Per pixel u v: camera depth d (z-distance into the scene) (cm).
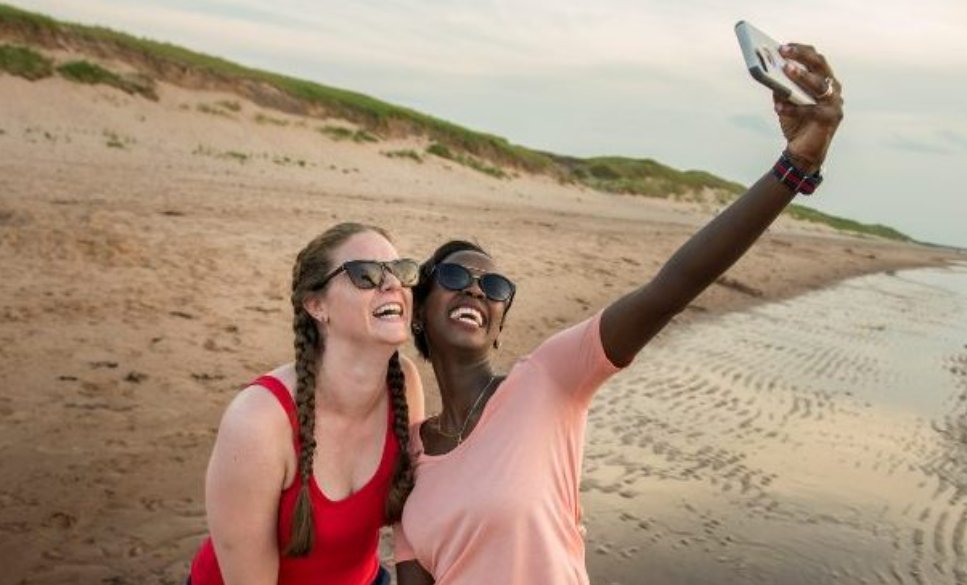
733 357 1112
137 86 2844
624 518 572
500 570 217
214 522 232
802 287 2089
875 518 629
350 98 3844
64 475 506
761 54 186
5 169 1581
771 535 576
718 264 214
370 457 244
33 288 845
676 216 4850
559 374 229
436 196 2859
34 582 405
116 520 468
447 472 232
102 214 1225
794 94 191
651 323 219
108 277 925
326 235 240
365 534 247
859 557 560
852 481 703
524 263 1497
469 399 250
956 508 672
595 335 224
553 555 218
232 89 3216
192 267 1023
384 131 3734
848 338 1421
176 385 668
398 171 3322
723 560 530
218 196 1691
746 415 856
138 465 531
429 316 254
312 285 233
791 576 521
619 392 873
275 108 3328
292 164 2805
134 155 2266
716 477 670
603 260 1752
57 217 1152
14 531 444
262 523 230
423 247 1502
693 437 761
